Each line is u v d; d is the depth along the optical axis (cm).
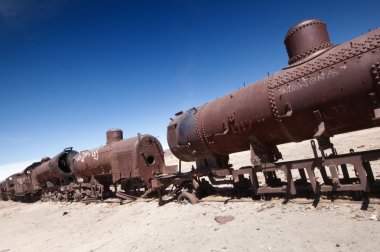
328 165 728
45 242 1212
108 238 1021
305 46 798
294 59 827
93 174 1973
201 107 1135
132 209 1400
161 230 884
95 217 1516
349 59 665
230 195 1088
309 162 770
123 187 1725
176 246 709
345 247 511
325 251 514
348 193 768
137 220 1166
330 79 693
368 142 2003
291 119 791
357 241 521
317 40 789
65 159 2506
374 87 623
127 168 1603
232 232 702
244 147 988
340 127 732
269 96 827
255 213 808
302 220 672
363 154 668
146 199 1532
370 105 646
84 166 2012
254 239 632
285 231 634
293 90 770
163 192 1589
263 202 891
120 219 1295
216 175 1059
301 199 820
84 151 2139
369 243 504
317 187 757
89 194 2038
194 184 1141
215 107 1030
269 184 932
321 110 725
